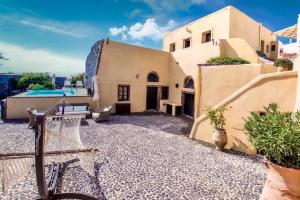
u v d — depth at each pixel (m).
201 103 11.11
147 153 7.52
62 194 3.22
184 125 12.52
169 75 18.05
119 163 6.54
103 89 15.27
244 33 15.45
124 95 16.36
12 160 3.21
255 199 4.71
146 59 16.97
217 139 7.93
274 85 7.07
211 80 10.67
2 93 24.11
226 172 6.08
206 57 13.81
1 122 11.60
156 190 5.00
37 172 2.63
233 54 12.67
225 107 8.32
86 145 8.14
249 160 7.04
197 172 6.05
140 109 17.06
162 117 15.04
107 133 10.12
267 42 18.78
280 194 3.19
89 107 14.22
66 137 4.92
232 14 14.11
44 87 22.81
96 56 15.80
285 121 3.31
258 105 7.43
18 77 26.75
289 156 3.26
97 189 4.96
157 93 17.77
